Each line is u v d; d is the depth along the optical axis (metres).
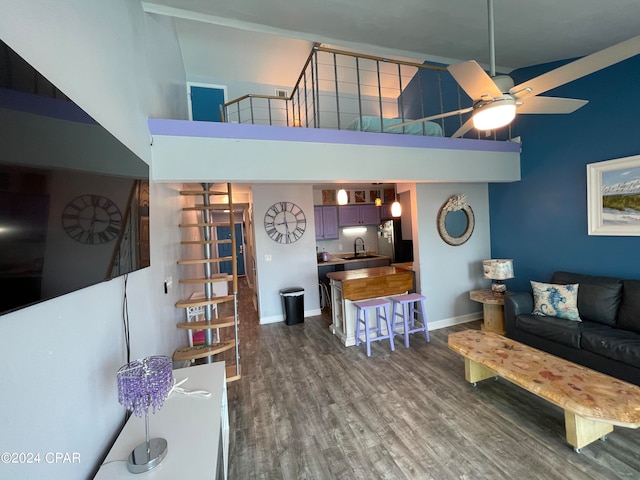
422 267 4.22
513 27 2.61
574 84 3.27
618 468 1.72
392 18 2.64
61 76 1.15
